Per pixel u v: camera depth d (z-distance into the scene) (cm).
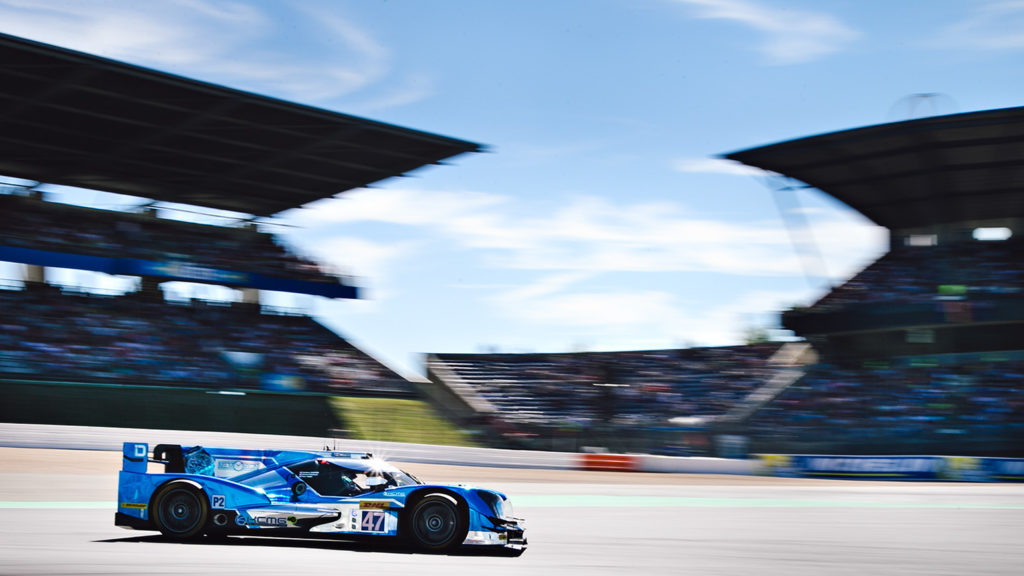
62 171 3784
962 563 895
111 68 2923
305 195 4228
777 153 4019
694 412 4150
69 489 1738
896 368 4000
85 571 656
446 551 857
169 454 912
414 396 4122
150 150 3612
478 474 2908
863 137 3759
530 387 4456
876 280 4216
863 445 3719
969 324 3806
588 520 1399
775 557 918
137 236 3909
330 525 863
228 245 4147
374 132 3562
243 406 3550
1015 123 3528
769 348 4516
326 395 3800
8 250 3422
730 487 2728
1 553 753
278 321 4131
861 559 914
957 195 4153
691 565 829
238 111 3316
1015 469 3216
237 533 878
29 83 3002
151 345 3600
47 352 3325
